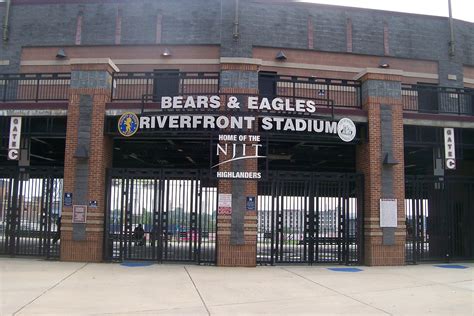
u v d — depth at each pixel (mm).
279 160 22578
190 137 16031
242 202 15336
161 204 15773
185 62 22391
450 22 24391
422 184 17297
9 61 22828
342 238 16266
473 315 8773
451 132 17422
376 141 16484
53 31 22969
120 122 15625
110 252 15758
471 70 25047
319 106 17203
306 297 10312
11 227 16125
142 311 8688
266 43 22594
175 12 22766
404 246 16297
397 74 16922
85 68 16062
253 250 15258
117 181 16234
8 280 11695
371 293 10945
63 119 16641
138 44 22562
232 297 10180
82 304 9164
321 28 23250
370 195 16250
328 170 26172
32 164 24922
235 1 22531
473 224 18406
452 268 15742
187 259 15961
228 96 15430
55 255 16062
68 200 15539
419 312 8984
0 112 16219
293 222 16234
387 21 23984
